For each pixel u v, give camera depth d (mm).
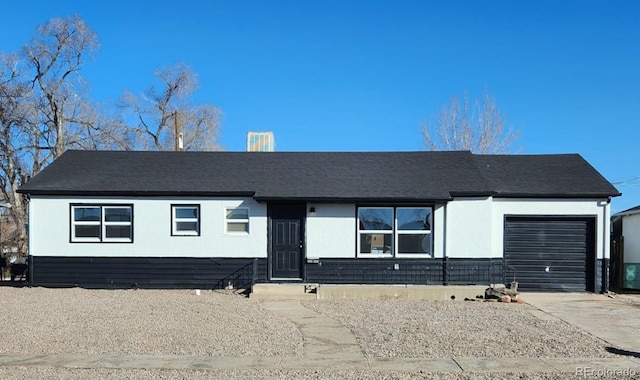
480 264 16766
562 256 17141
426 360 8516
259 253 16922
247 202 17016
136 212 17047
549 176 18266
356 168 18609
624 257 18828
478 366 8164
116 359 8539
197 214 17094
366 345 9547
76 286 16969
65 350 9086
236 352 9000
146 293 15992
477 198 16797
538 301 15062
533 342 9734
